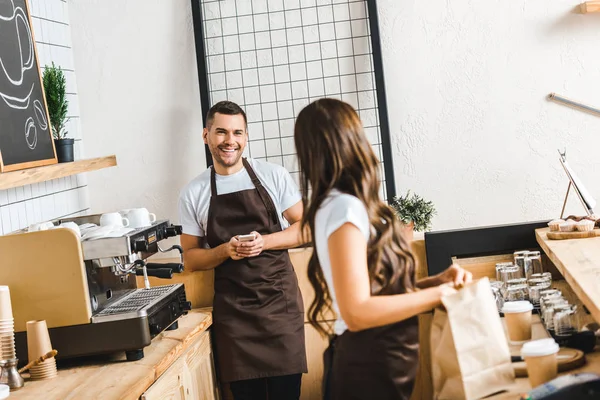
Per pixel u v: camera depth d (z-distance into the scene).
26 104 3.47
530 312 2.40
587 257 2.83
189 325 3.49
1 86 3.25
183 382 3.26
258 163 3.87
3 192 3.51
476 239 3.82
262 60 4.23
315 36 4.18
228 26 4.23
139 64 4.31
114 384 2.62
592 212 3.61
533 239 3.79
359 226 1.94
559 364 2.06
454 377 1.96
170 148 4.33
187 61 4.28
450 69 4.11
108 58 4.33
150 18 4.29
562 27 4.02
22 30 3.54
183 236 3.86
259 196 3.79
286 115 4.24
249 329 3.73
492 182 4.14
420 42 4.11
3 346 2.63
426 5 4.09
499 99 4.09
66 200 4.14
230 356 3.74
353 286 1.90
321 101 2.08
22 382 2.67
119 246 2.86
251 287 3.73
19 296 2.86
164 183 4.35
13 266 2.86
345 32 4.16
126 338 2.87
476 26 4.07
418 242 3.91
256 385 3.84
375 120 4.18
